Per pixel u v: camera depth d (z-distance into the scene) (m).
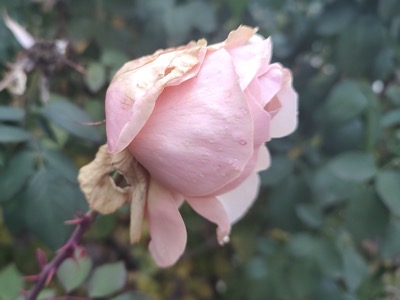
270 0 0.28
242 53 0.13
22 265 0.26
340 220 0.26
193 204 0.14
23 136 0.19
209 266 0.34
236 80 0.12
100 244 0.30
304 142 0.27
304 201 0.25
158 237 0.14
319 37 0.27
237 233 0.31
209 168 0.12
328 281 0.25
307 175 0.26
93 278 0.18
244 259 0.31
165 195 0.13
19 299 0.17
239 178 0.13
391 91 0.25
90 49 0.26
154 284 0.31
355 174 0.21
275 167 0.26
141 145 0.12
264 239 0.29
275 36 0.30
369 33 0.24
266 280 0.27
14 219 0.19
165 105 0.12
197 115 0.12
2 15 0.22
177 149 0.12
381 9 0.24
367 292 0.26
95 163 0.13
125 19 0.27
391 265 0.27
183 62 0.12
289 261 0.25
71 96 0.26
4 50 0.22
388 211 0.22
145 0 0.26
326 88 0.27
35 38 0.25
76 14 0.25
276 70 0.13
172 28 0.26
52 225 0.18
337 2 0.25
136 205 0.13
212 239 0.32
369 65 0.25
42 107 0.20
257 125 0.12
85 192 0.13
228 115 0.12
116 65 0.23
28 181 0.18
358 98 0.23
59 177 0.18
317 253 0.23
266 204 0.29
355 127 0.24
